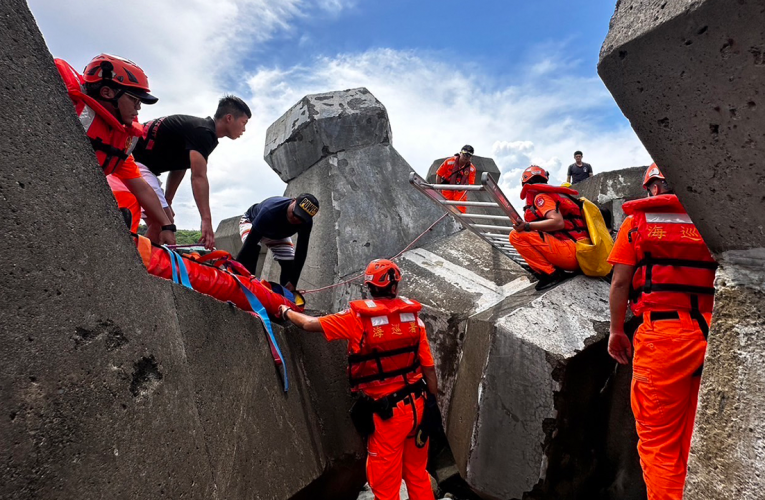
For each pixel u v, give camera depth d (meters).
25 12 1.23
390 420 2.59
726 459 1.14
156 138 3.02
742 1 0.88
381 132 5.34
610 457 2.82
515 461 2.74
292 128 5.29
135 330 1.39
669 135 1.16
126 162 2.38
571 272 3.35
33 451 1.02
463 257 4.68
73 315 1.18
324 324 2.65
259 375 2.22
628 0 1.19
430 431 2.73
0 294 1.01
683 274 1.85
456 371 3.59
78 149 1.33
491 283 4.13
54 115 1.27
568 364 2.63
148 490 1.29
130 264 1.45
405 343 2.70
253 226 3.53
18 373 1.02
